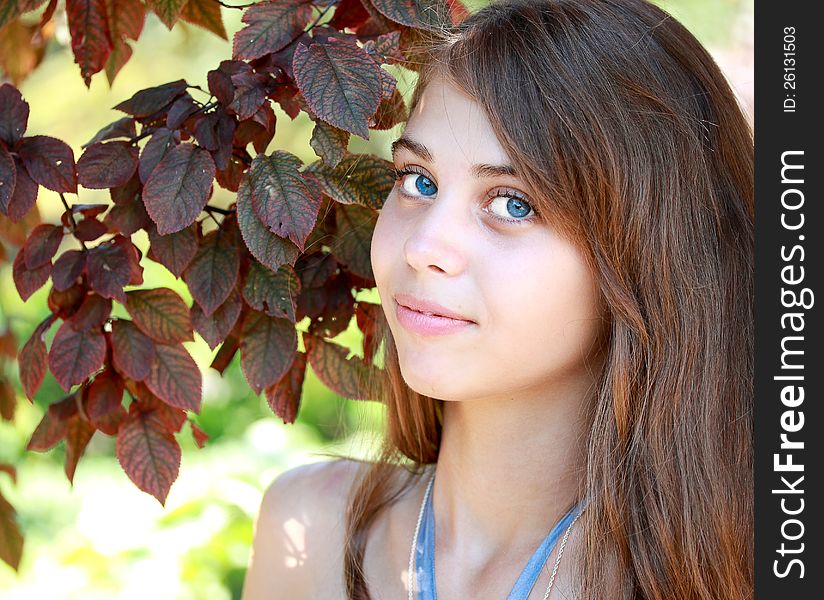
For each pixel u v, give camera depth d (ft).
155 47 11.38
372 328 4.42
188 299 10.10
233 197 10.37
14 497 10.29
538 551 3.86
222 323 3.80
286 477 4.73
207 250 3.75
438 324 3.46
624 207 3.61
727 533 3.85
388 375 4.43
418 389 3.54
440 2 3.84
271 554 4.63
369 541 4.35
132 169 3.65
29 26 4.87
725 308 3.94
